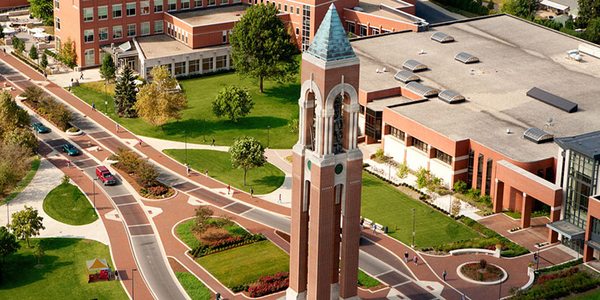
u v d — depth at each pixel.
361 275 166.12
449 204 193.00
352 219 141.88
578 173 171.75
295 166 140.88
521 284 163.12
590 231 168.38
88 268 163.50
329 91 133.38
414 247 175.88
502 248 174.12
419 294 160.38
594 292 159.12
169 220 186.25
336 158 137.62
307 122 138.50
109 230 181.75
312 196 139.38
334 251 145.62
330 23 132.50
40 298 157.50
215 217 187.12
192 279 164.12
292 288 148.38
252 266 168.62
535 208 188.88
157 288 161.12
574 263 169.38
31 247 174.12
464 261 171.25
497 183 187.50
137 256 172.00
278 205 194.12
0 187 193.88
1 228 166.38
